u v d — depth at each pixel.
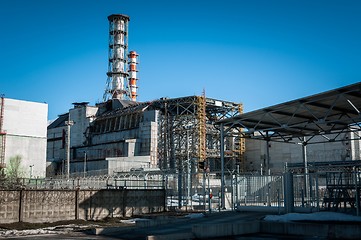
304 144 46.19
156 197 46.59
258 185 33.09
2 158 87.44
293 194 29.66
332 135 84.31
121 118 118.50
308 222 24.52
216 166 105.38
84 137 129.50
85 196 40.53
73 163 118.69
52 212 37.97
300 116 39.69
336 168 56.34
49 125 149.88
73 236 25.38
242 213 31.89
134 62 147.62
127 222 37.72
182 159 97.62
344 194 27.66
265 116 38.84
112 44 145.00
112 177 63.78
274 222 24.72
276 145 98.00
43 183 54.25
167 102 105.44
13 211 35.66
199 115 98.62
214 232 23.25
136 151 108.25
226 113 107.19
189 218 30.88
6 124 89.56
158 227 27.14
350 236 21.69
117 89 142.62
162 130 105.38
